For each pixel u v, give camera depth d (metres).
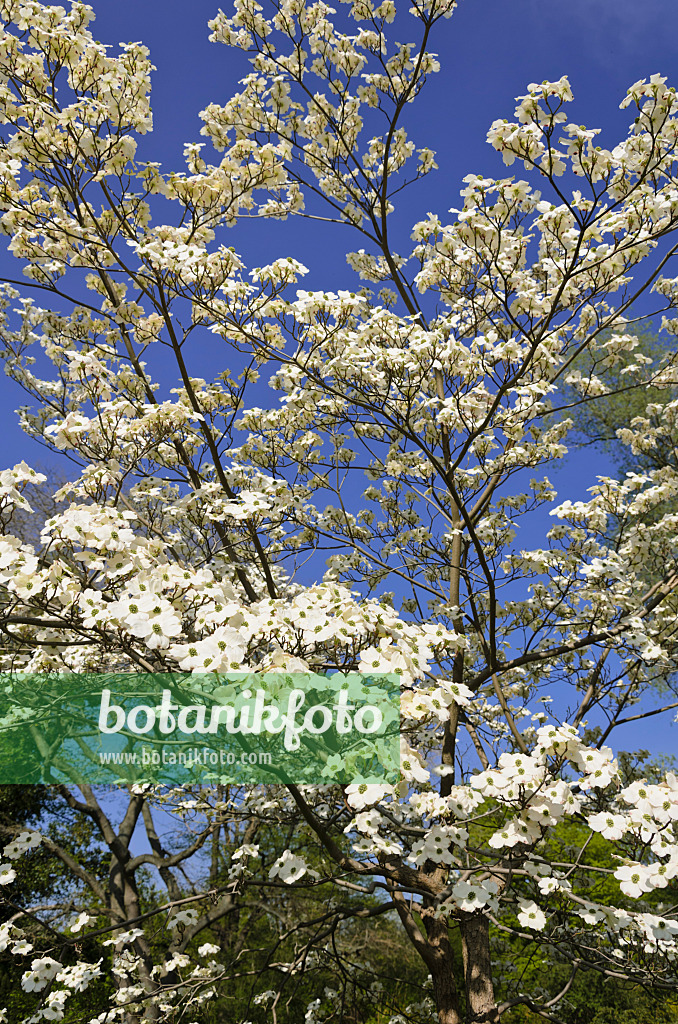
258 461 5.50
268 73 5.48
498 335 5.25
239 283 4.38
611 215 4.01
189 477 5.10
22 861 8.85
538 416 4.90
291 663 2.74
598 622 5.02
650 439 5.86
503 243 4.02
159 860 9.13
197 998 5.37
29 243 4.89
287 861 3.36
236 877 4.71
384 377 4.78
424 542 5.74
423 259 5.15
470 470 5.47
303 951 4.91
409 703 2.79
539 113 3.42
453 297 5.07
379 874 3.66
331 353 4.61
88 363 4.03
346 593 3.02
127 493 5.18
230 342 4.49
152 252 4.03
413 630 3.00
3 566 2.69
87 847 10.16
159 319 5.04
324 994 6.93
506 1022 6.71
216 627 3.01
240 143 5.02
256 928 9.12
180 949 7.64
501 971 6.76
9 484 2.85
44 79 4.35
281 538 5.68
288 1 5.23
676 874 2.61
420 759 2.86
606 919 2.90
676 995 7.06
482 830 4.69
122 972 5.54
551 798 2.76
